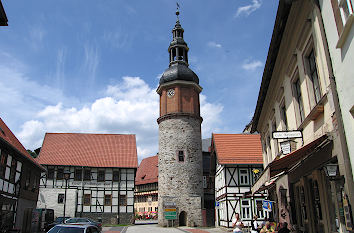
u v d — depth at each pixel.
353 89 5.66
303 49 8.52
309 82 8.38
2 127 21.44
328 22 6.64
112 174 37.06
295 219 11.32
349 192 5.94
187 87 37.06
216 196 33.06
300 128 9.15
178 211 32.72
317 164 7.89
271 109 13.99
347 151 6.07
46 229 22.80
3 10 9.69
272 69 11.62
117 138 42.09
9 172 18.92
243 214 26.61
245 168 27.92
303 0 7.73
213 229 29.02
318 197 8.86
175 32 40.19
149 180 58.22
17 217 20.52
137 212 60.97
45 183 34.84
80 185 35.75
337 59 6.29
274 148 13.89
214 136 30.66
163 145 35.44
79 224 11.33
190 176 34.03
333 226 7.98
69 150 38.44
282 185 10.31
